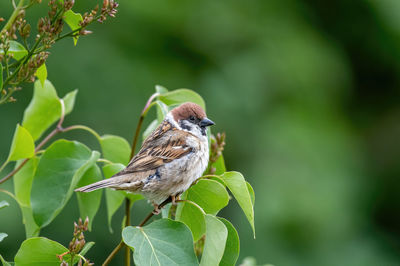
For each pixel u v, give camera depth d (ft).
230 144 43.34
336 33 53.26
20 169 17.92
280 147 43.47
